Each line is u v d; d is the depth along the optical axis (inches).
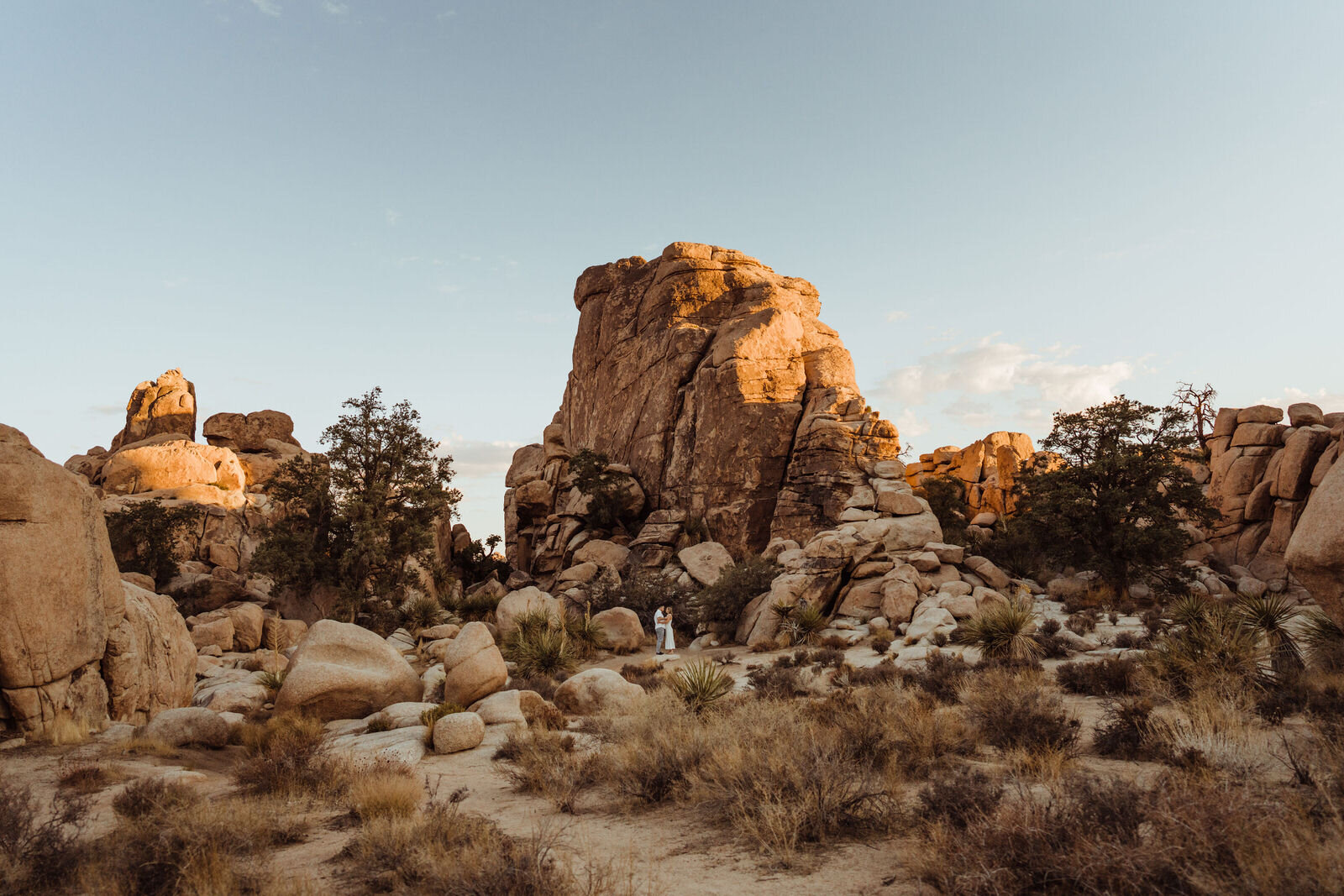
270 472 2102.6
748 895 175.5
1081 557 1136.2
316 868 212.1
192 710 474.3
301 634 1248.2
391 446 1535.4
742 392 1822.1
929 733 312.0
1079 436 1148.5
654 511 1892.2
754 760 268.2
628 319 2338.8
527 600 1169.4
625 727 415.2
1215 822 157.3
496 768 372.5
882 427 1654.8
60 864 205.9
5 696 441.7
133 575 1177.4
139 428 2315.5
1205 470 1567.4
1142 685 443.8
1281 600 551.2
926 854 178.7
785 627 1012.5
